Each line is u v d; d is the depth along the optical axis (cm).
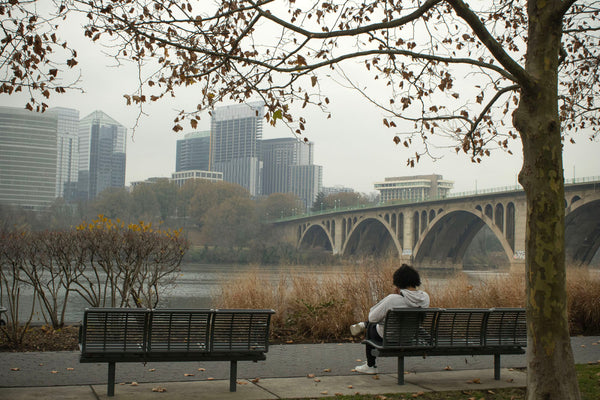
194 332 682
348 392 703
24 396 635
